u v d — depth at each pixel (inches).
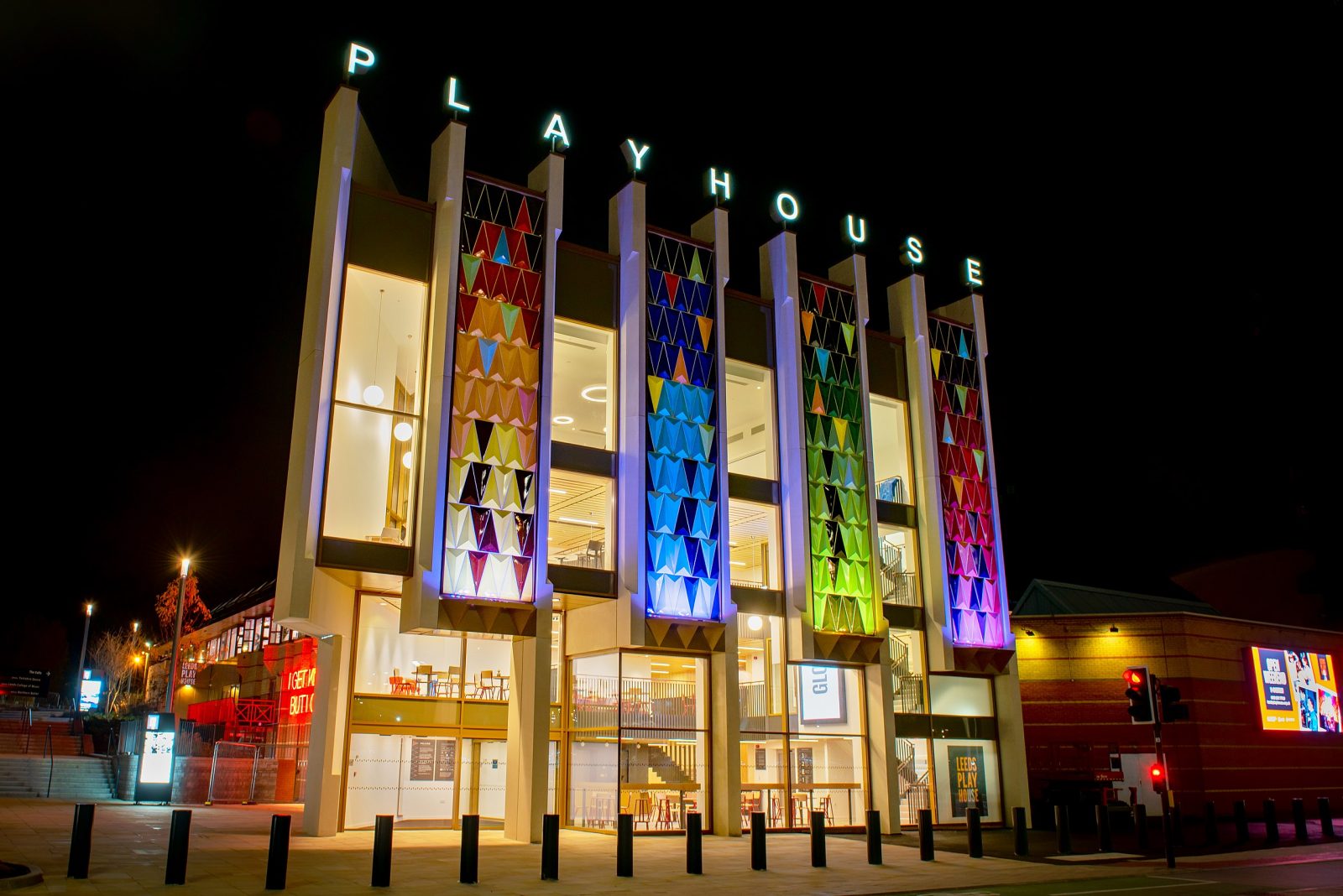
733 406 1273.4
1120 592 1706.4
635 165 1093.8
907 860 796.6
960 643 1198.9
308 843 773.3
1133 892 622.5
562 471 980.6
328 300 874.8
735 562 1362.0
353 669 920.3
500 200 999.0
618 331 1047.0
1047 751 1391.5
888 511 1208.8
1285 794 1454.2
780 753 1103.0
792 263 1167.0
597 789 1002.7
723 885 624.1
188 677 2247.8
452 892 552.1
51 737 1539.1
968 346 1350.9
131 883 527.2
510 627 897.5
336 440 925.2
